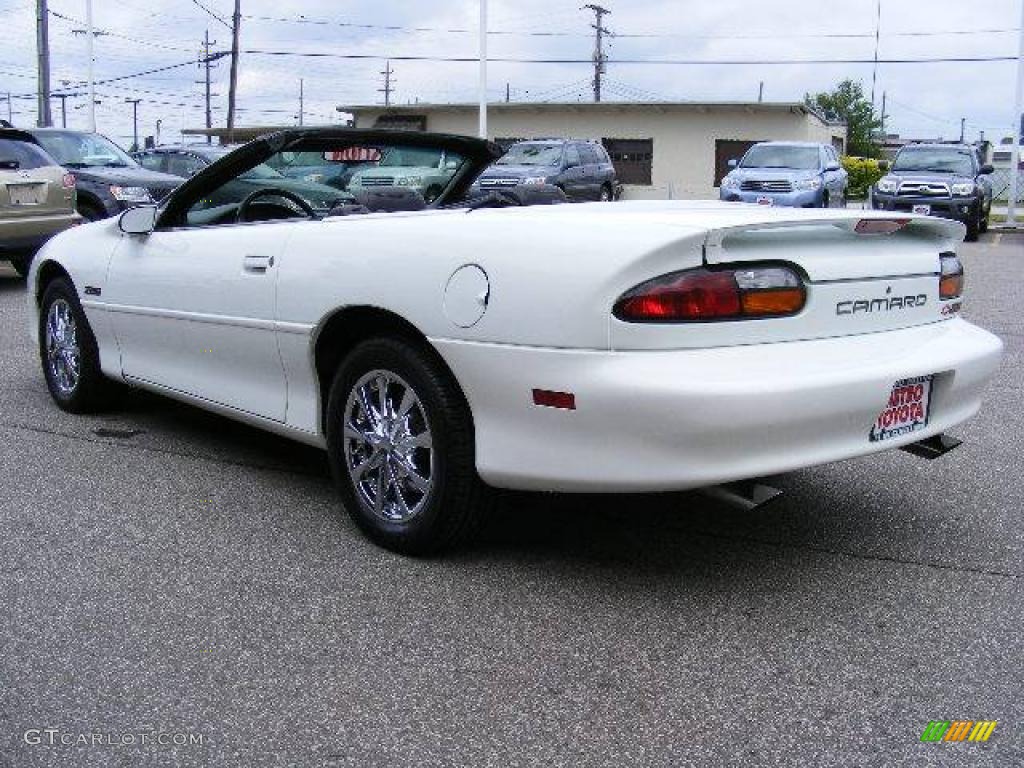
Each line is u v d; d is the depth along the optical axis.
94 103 28.50
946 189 20.97
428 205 5.17
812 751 2.56
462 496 3.53
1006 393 6.50
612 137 38.69
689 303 3.04
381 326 3.82
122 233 5.13
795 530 4.05
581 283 3.09
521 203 4.71
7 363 7.15
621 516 4.17
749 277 3.14
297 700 2.77
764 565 3.70
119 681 2.86
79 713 2.71
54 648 3.04
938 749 2.57
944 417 3.67
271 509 4.23
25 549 3.79
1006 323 9.40
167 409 5.88
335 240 3.84
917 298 3.65
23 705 2.74
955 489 4.59
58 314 5.69
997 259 16.80
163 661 2.97
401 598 3.39
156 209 4.80
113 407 5.74
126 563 3.67
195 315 4.50
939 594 3.46
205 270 4.43
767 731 2.64
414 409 3.63
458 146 4.95
